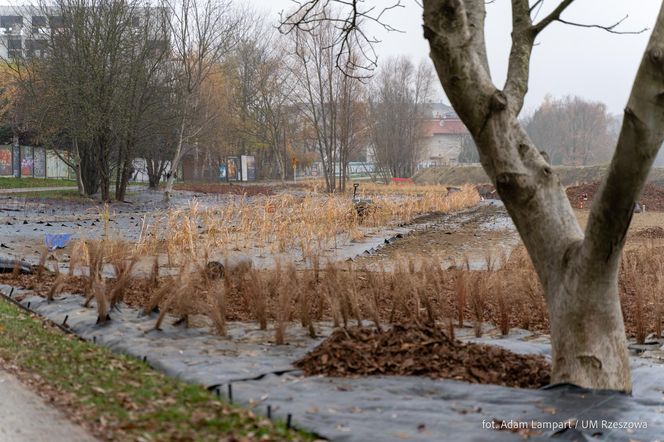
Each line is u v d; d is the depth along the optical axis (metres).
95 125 38.50
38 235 24.48
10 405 5.90
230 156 78.19
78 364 7.32
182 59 45.06
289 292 10.20
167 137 49.16
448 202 45.50
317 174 95.44
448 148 130.88
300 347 8.69
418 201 42.12
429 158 124.06
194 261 14.66
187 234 18.39
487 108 6.95
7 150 56.31
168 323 9.71
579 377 6.88
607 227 6.29
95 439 5.14
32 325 9.34
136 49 42.47
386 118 79.31
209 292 10.20
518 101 7.61
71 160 52.47
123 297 11.12
